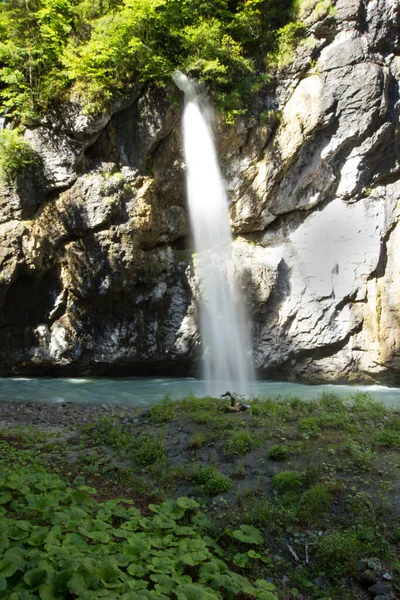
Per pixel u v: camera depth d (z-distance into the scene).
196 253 19.30
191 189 18.59
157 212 18.20
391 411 9.86
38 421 11.77
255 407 9.34
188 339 19.02
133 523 5.57
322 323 18.69
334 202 18.88
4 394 15.34
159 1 15.19
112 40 15.66
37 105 16.33
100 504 6.07
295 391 16.94
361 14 17.45
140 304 18.48
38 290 17.47
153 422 9.34
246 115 17.97
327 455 7.27
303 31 17.77
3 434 9.94
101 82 16.08
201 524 5.95
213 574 4.68
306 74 17.98
